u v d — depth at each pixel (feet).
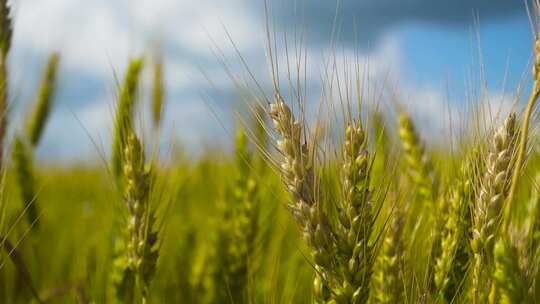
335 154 1.42
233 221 2.08
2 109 1.72
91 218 2.29
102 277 1.87
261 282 1.94
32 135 2.16
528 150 1.44
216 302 1.99
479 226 1.44
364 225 1.41
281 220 2.10
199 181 2.43
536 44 1.35
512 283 1.33
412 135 1.87
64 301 1.98
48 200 2.52
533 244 1.52
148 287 1.59
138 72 1.85
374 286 1.59
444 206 1.64
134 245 1.58
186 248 2.12
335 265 1.40
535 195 1.60
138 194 1.58
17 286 1.94
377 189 1.49
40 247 2.07
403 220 1.61
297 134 1.40
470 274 1.54
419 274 1.61
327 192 1.43
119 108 1.71
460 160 1.67
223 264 2.02
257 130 1.73
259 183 2.07
